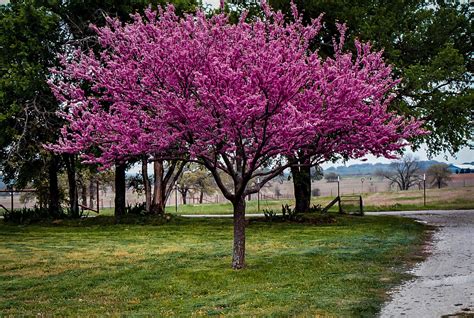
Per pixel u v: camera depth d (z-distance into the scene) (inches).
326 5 997.2
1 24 1031.0
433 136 1003.3
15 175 1289.4
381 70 492.4
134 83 477.4
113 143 473.7
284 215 1068.5
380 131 464.4
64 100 478.9
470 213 1248.2
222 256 605.9
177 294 424.2
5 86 972.6
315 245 685.9
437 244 682.8
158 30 478.3
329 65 507.2
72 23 1064.2
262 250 648.4
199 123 445.4
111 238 848.3
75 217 1223.5
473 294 377.1
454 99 930.7
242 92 429.4
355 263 539.5
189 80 454.0
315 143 486.6
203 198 3216.0
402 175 2721.5
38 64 1008.2
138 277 492.7
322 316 329.4
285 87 417.1
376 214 1270.9
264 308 358.6
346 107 452.4
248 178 478.9
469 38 1121.4
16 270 550.6
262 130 467.8
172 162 1183.6
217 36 469.1
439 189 2129.7
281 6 1048.8
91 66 477.1
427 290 401.1
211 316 344.5
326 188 3267.7
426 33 1055.6
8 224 1174.3
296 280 454.9
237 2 1112.8
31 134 1058.1
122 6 1049.5
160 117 468.8
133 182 1327.5
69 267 564.1
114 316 356.8
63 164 1301.7
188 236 852.6
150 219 1093.8
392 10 1066.1
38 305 397.4
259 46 459.5
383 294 395.9
